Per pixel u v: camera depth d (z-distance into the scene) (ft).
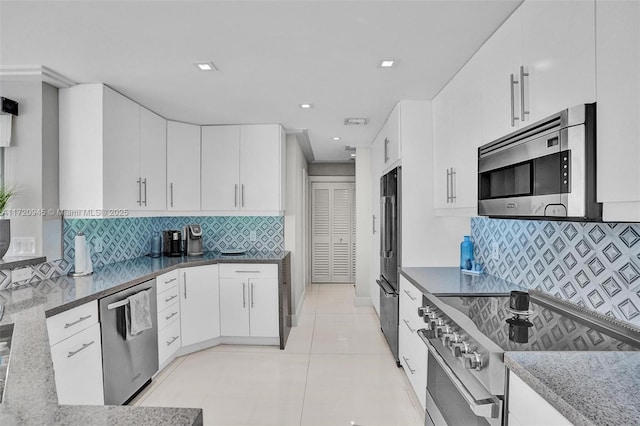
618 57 3.71
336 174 23.38
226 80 9.01
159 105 11.00
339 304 18.30
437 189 10.13
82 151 9.05
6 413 2.60
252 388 9.49
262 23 6.32
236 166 13.44
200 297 12.00
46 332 4.74
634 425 2.64
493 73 6.59
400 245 10.64
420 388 8.09
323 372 10.46
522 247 7.64
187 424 2.47
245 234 14.85
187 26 6.41
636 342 4.40
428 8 5.86
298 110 11.60
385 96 10.29
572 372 3.54
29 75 8.16
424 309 6.94
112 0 5.60
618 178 3.73
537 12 5.16
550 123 4.62
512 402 3.94
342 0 5.65
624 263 4.93
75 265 9.18
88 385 7.19
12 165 8.49
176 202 12.73
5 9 5.82
